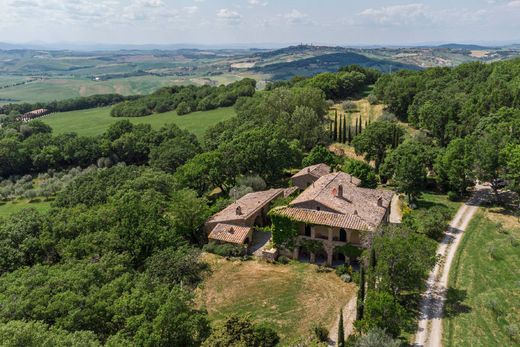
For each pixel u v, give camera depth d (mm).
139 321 33781
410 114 127875
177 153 104875
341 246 55562
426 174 84625
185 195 68812
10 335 27406
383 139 97250
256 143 92562
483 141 77062
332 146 119500
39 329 29297
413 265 42406
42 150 126188
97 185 82625
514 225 65312
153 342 32344
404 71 176375
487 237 61844
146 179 81875
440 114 107625
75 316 33969
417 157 83312
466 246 59500
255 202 72625
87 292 38344
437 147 97188
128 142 127438
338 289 50969
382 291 40844
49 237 55594
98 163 125500
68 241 54094
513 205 73688
